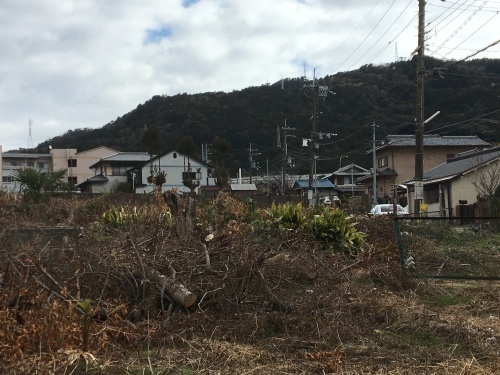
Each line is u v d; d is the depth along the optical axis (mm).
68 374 3330
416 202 17531
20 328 3705
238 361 3744
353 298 5434
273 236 7875
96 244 5402
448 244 9453
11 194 12539
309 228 8344
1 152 53625
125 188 41875
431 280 6867
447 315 5246
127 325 4184
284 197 21031
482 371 3574
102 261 4758
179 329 4270
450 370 3627
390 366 3719
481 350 4121
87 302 3785
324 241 8195
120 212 9891
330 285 5574
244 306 4824
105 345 3814
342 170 51719
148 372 3494
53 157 58688
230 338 4305
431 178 26734
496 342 4348
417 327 4770
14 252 4793
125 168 49375
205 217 8742
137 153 51844
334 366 3613
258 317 4586
